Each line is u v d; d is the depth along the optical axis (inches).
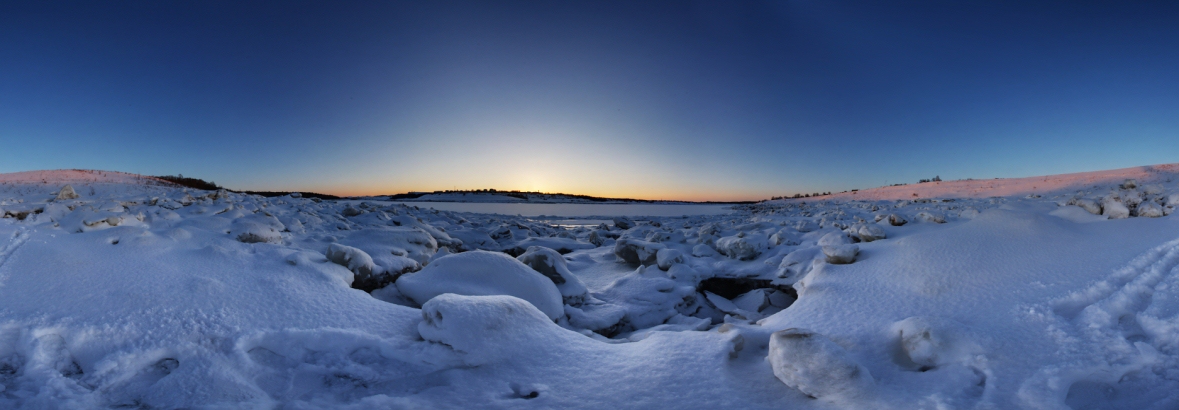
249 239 222.4
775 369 113.7
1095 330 118.4
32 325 119.0
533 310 147.6
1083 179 1148.5
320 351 128.6
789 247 283.0
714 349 126.3
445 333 127.9
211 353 119.2
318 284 168.7
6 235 176.1
